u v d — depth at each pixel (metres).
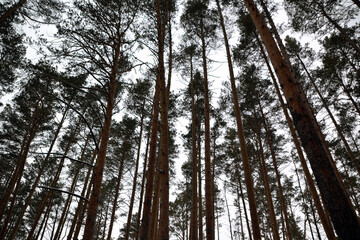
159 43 6.30
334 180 2.62
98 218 20.66
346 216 2.36
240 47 10.58
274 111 12.76
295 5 10.14
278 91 9.45
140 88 9.95
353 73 10.61
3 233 10.27
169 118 13.86
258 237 4.99
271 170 15.41
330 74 10.90
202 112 15.26
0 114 13.02
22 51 10.36
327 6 9.55
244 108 13.24
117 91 10.74
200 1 10.65
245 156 6.21
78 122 14.19
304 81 11.33
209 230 6.53
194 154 11.48
